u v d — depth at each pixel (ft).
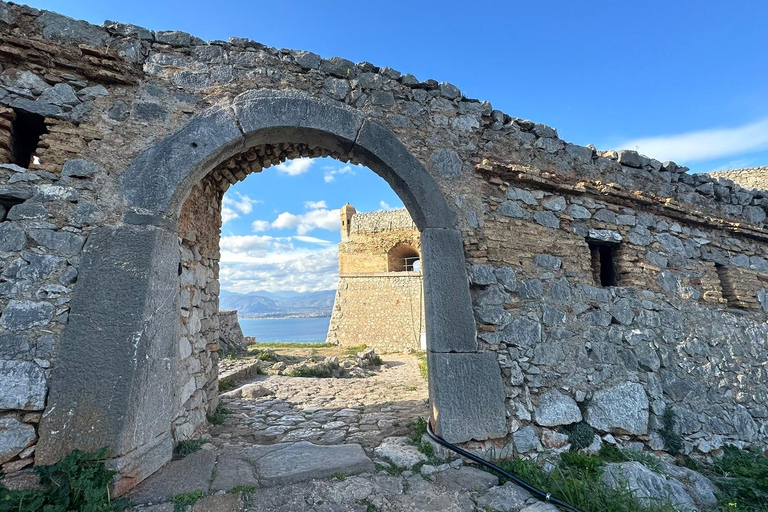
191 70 10.91
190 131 10.32
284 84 11.61
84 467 7.71
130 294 8.93
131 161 9.78
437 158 12.51
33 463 7.86
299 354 35.94
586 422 11.93
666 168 16.38
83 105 9.80
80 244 8.99
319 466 9.29
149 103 10.30
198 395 12.41
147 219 9.47
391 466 9.74
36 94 9.51
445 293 11.46
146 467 8.61
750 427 13.96
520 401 11.43
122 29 10.54
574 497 9.00
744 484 11.12
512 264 12.47
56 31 9.92
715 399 13.84
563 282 12.96
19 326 8.27
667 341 13.88
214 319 14.56
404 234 55.11
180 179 9.96
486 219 12.54
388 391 19.34
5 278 8.39
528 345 11.95
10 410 7.94
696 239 16.06
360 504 8.16
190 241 12.01
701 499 10.55
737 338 15.21
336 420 13.83
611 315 13.33
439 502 8.45
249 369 23.24
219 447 10.91
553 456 10.91
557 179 13.65
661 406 12.89
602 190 14.24
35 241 8.74
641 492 9.91
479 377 11.06
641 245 14.75
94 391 8.29
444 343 11.10
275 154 14.64
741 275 16.56
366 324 54.44
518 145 13.84
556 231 13.42
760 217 18.07
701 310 14.97
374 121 12.09
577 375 12.25
